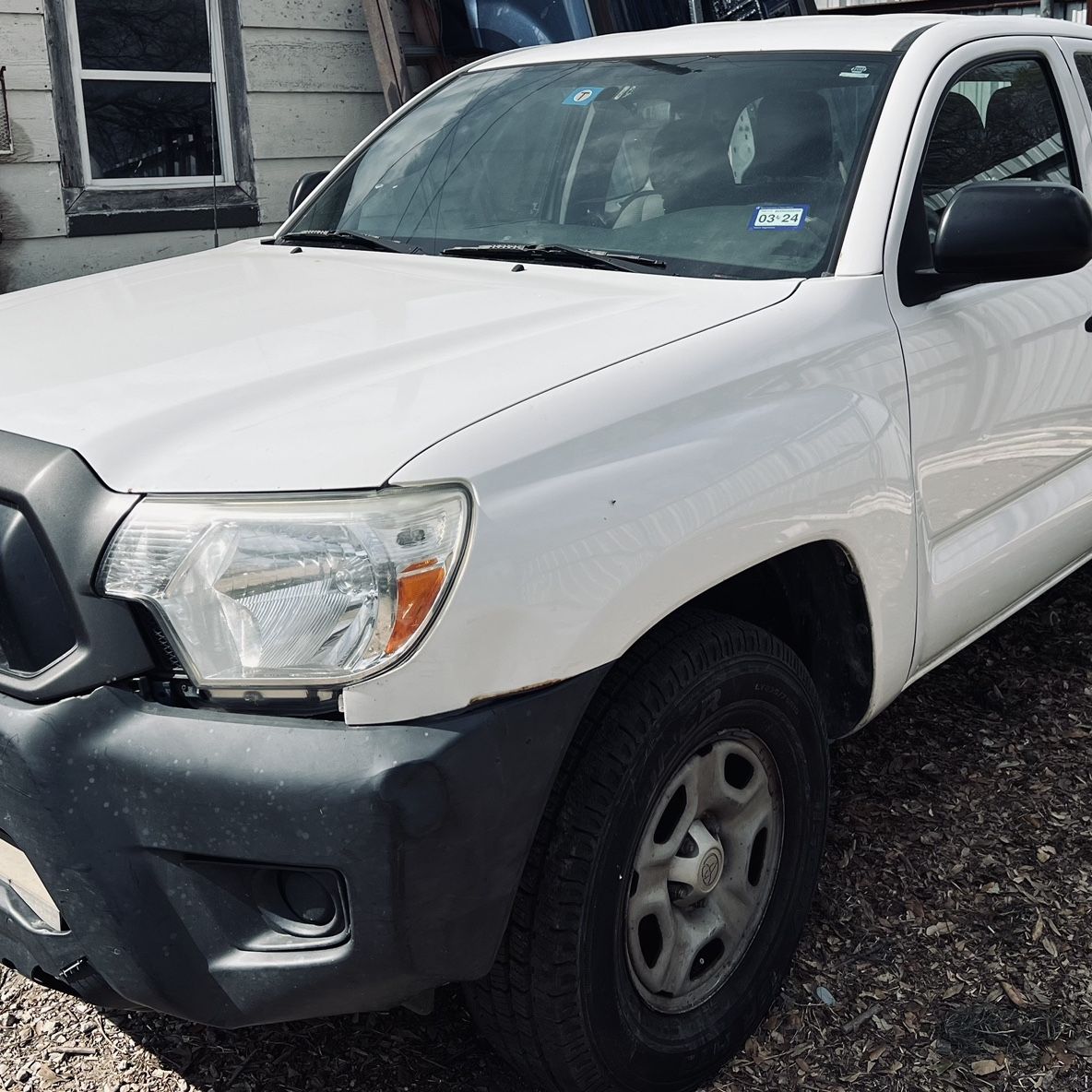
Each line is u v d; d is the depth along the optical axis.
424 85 6.90
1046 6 8.79
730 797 2.21
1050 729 3.43
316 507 1.65
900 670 2.58
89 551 1.67
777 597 2.46
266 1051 2.30
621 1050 2.04
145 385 1.94
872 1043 2.33
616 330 2.12
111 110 5.86
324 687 1.64
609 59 3.14
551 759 1.77
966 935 2.62
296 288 2.54
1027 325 2.82
